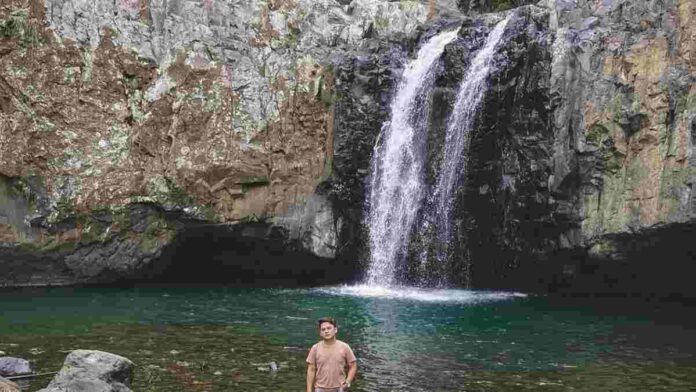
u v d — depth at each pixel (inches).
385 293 884.0
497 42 911.0
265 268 1026.1
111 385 402.3
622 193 800.3
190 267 1020.5
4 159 869.8
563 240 850.8
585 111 817.5
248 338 589.0
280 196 975.0
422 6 1146.7
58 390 378.3
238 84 986.1
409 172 970.1
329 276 1020.5
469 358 534.9
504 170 892.0
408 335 618.5
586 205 824.9
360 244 987.9
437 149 945.5
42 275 909.8
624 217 794.8
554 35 868.6
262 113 987.9
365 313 727.7
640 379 478.6
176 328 631.8
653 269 842.8
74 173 904.3
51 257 899.4
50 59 909.2
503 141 895.1
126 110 944.3
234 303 786.2
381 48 1042.7
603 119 808.9
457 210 925.2
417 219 952.9
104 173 915.4
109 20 950.4
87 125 920.9
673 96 776.3
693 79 767.7
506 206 893.2
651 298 874.8
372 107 988.6
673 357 545.3
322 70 1016.9
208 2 1006.4
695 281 848.9
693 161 749.3
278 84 1003.3
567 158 827.4
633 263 836.0
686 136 758.5
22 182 880.9
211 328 633.6
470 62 943.0
